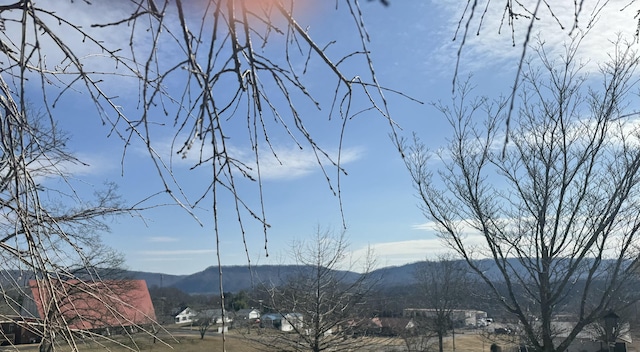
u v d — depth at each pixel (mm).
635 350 18438
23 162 2648
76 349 3016
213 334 33000
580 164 8750
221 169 2186
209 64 1907
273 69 2172
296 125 2334
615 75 8984
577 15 1730
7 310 3211
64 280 3432
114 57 2809
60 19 2711
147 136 2189
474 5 1715
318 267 14836
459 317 38750
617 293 8422
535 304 9680
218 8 1896
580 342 17000
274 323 15891
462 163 10852
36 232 2887
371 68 2066
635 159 8086
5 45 2680
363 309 15398
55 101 2770
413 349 24578
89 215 4422
